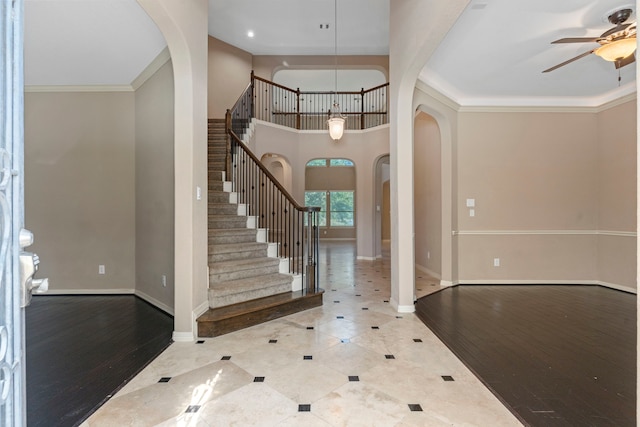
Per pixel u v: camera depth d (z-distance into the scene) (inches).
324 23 232.4
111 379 87.7
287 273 160.4
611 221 190.4
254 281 143.6
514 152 200.8
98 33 124.0
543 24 126.0
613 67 158.4
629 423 69.7
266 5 211.0
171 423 69.5
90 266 174.9
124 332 121.3
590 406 75.7
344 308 150.9
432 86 177.5
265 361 97.7
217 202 181.9
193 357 100.6
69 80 166.7
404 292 145.9
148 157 157.3
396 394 80.2
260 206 222.8
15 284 27.3
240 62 273.4
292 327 126.0
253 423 69.3
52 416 72.0
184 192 114.7
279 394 80.0
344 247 408.2
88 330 123.5
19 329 27.8
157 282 150.9
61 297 168.7
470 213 200.7
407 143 146.2
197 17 118.0
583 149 199.8
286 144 289.6
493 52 146.3
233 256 155.2
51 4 106.3
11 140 27.0
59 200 174.7
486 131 200.4
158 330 123.0
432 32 103.3
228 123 195.5
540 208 200.4
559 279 199.9
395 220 151.6
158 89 146.8
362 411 73.3
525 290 186.1
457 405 75.8
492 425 68.8
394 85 149.4
